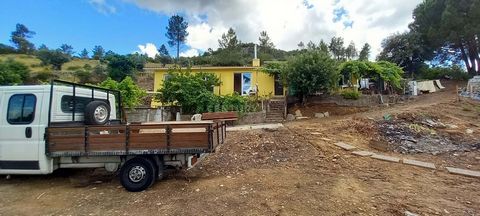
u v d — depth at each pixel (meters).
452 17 32.12
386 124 13.60
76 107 6.75
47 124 6.06
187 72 19.53
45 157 5.99
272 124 16.75
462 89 26.77
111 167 6.18
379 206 5.04
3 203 5.35
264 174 6.86
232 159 8.39
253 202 5.11
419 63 39.12
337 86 21.72
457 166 8.38
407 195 5.69
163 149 5.80
